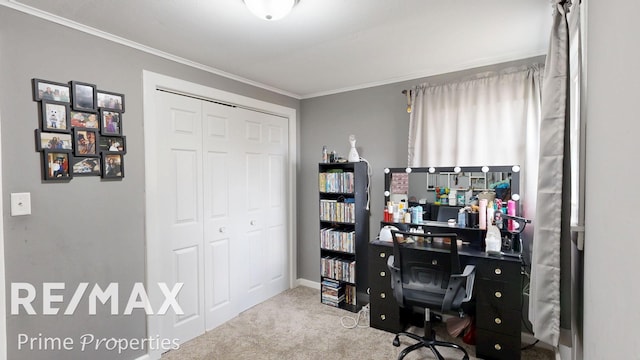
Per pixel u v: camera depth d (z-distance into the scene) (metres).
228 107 2.85
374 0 1.61
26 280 1.66
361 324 2.71
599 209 0.88
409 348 2.17
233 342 2.44
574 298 1.50
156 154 2.25
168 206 2.36
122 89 2.05
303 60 2.46
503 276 2.10
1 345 1.57
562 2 1.39
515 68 2.36
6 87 1.58
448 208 2.60
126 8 1.67
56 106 1.75
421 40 2.10
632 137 0.59
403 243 2.58
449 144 2.64
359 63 2.54
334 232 3.10
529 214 2.30
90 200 1.90
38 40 1.69
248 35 2.01
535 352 2.25
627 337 0.61
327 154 3.23
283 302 3.18
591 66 1.04
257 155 3.14
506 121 2.40
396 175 2.86
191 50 2.24
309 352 2.29
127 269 2.08
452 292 1.95
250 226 3.06
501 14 1.76
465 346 2.35
